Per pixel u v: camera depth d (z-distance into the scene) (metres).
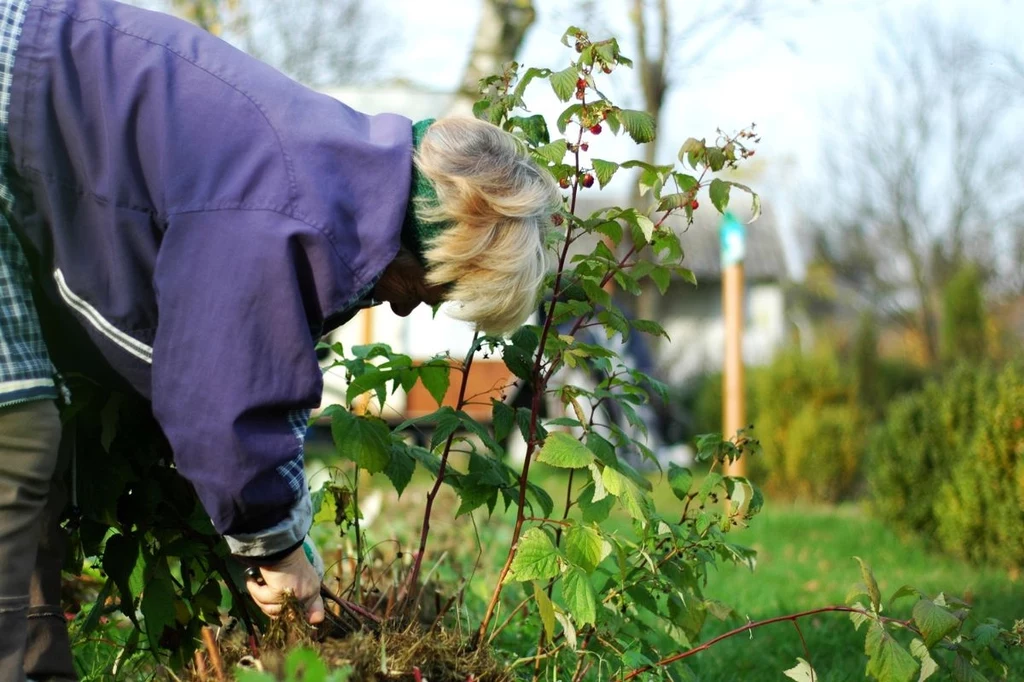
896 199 26.83
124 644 3.06
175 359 1.95
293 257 1.95
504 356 2.60
